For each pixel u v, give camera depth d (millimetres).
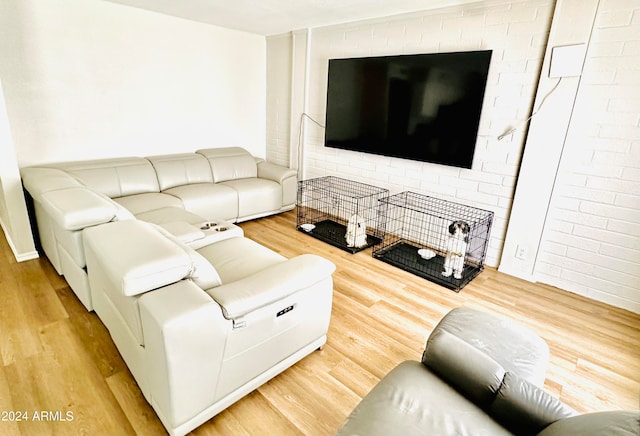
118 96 3455
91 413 1528
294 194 4395
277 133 4766
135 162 3434
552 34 2459
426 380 1221
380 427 1015
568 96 2473
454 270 2807
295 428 1511
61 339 1962
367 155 3824
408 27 3229
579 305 2547
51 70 3025
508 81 2744
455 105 2957
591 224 2549
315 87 4148
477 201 3092
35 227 3018
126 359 1678
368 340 2092
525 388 1098
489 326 1533
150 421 1506
